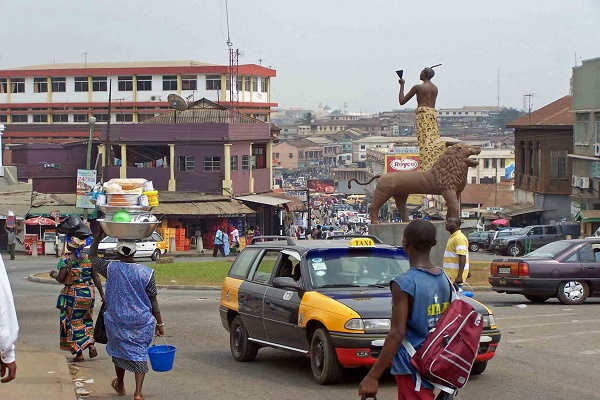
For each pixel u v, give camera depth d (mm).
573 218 64750
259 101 109938
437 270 7270
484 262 35344
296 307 12633
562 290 21781
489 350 12133
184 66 102562
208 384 12469
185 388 12219
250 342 14156
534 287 21797
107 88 103875
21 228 58156
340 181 182625
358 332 11477
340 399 11242
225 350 15594
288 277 13141
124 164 67062
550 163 71062
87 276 14320
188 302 23484
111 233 11094
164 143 66500
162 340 16719
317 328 12242
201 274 32281
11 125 99062
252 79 108250
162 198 63906
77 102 104188
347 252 13164
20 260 49062
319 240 14328
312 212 134125
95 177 55375
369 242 13289
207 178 66250
